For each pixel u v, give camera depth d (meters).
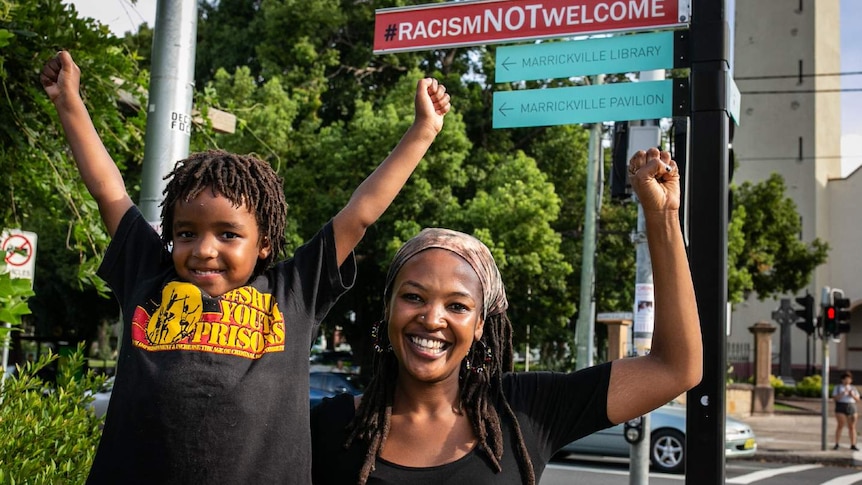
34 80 4.14
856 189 39.06
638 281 6.94
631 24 3.89
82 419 3.32
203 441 1.95
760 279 28.89
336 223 2.29
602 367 2.20
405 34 4.35
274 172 2.32
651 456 11.72
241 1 21.33
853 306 38.91
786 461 15.10
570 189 20.08
